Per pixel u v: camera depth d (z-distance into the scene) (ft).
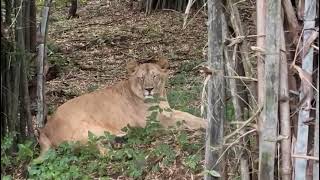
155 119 22.81
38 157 21.17
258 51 12.93
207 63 14.02
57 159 20.13
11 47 21.42
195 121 24.38
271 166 12.94
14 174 20.47
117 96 24.47
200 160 19.21
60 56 42.14
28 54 22.97
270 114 12.71
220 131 13.88
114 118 23.95
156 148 20.47
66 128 22.81
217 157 14.01
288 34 13.24
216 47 13.42
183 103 28.22
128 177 19.42
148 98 23.89
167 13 56.29
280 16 12.46
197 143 20.80
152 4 57.93
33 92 26.78
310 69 12.34
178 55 41.91
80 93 34.17
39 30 24.13
